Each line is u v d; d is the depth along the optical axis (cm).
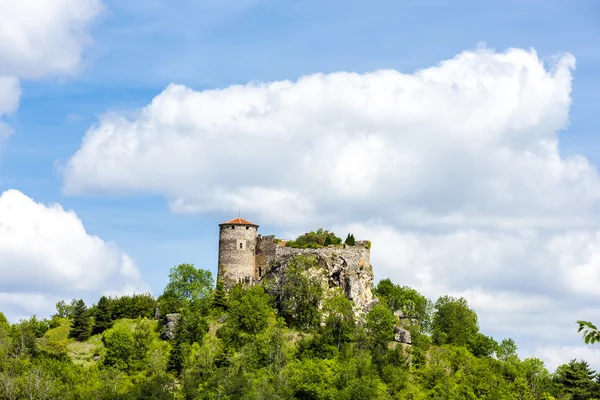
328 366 16112
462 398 16050
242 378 14762
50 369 15812
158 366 16700
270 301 19388
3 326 19100
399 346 17575
